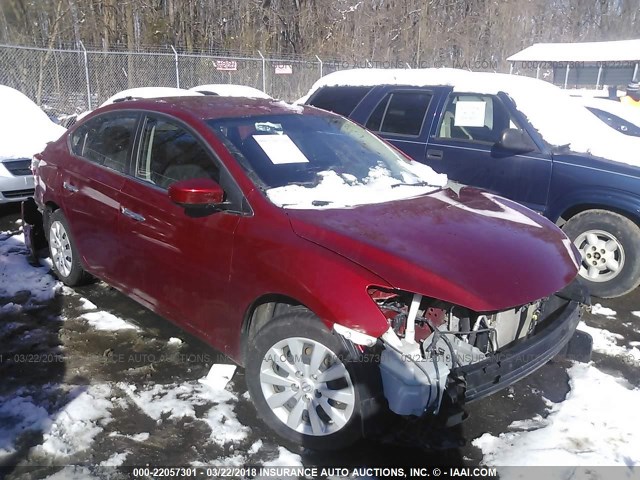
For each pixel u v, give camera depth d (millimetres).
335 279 2611
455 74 6273
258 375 2934
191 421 3055
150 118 3873
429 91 6262
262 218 2984
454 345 2770
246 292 2980
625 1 41438
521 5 37000
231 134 3471
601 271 5008
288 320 2781
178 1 25938
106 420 3049
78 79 16484
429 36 32625
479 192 3979
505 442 2947
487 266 2707
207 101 4023
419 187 3760
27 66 15617
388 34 31453
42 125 8391
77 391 3307
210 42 27250
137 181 3768
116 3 23266
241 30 27812
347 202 3205
